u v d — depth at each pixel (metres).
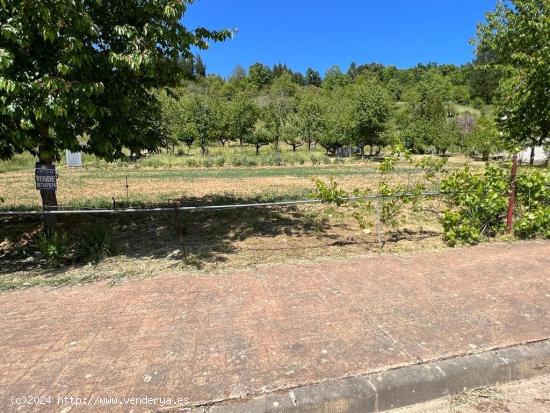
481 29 10.63
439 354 3.03
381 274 4.78
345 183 15.44
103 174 20.31
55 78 4.66
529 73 8.61
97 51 5.59
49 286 4.60
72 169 24.34
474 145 38.31
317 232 7.19
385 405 2.68
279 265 5.19
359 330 3.40
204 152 42.81
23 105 4.76
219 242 6.54
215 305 3.96
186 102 46.66
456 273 4.78
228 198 11.44
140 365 2.93
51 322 3.66
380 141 38.25
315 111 51.03
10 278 4.91
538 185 6.53
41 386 2.70
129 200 11.16
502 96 10.05
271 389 2.64
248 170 23.02
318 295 4.17
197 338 3.31
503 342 3.21
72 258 5.56
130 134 6.25
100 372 2.85
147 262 5.43
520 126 9.38
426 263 5.18
